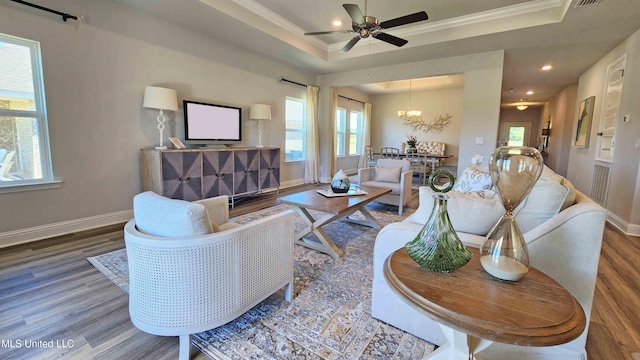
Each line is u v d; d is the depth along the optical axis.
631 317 1.89
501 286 0.99
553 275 1.32
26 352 1.50
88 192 3.35
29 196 2.93
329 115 6.91
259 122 5.43
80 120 3.22
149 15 3.72
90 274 2.30
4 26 2.67
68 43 3.06
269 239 1.78
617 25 3.56
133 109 3.67
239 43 4.74
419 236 1.15
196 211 1.43
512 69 5.78
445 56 5.14
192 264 1.42
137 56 3.65
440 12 3.99
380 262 1.73
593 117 5.05
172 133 4.16
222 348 1.56
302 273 2.43
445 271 1.08
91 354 1.50
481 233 1.57
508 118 11.68
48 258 2.58
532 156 1.05
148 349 1.55
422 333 1.63
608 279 2.41
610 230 3.71
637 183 3.49
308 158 6.73
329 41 5.34
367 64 5.80
